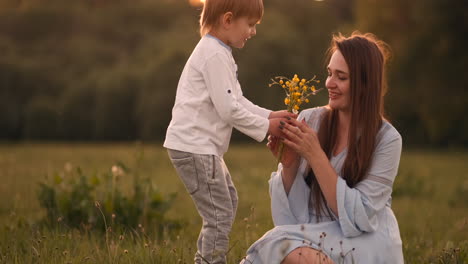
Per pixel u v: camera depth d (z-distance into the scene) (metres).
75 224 5.06
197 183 3.37
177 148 3.37
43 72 46.84
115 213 5.06
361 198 3.11
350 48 3.22
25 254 3.90
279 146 3.34
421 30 26.56
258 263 3.14
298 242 3.04
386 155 3.20
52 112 44.62
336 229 3.13
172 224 5.35
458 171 14.96
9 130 44.91
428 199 9.36
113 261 3.63
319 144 3.19
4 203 6.52
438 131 26.23
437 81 25.50
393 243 3.14
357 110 3.20
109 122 44.22
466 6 24.11
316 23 46.03
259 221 5.40
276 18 42.91
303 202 3.35
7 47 50.50
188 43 43.38
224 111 3.32
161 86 41.34
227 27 3.49
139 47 51.50
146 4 54.75
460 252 4.04
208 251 3.41
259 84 38.06
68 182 5.51
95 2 59.59
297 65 38.84
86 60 49.50
